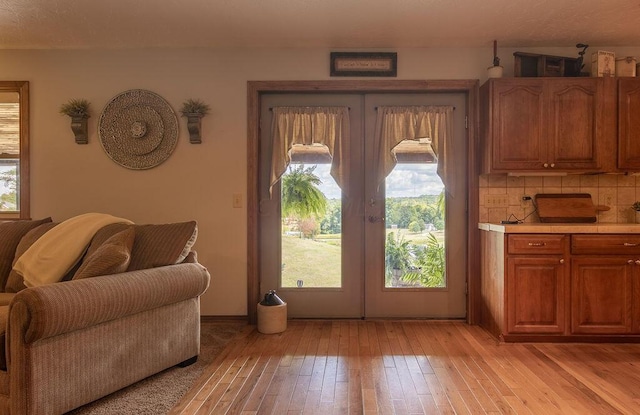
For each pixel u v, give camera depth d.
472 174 3.39
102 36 3.21
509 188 3.39
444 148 3.42
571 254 2.87
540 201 3.35
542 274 2.87
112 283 1.96
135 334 2.15
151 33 3.16
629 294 2.86
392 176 3.51
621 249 2.85
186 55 3.45
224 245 3.46
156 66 3.46
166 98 3.46
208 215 3.46
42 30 3.10
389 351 2.74
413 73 3.41
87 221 2.57
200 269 2.53
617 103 3.11
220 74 3.45
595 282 2.86
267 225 3.53
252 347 2.83
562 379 2.29
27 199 3.50
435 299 3.48
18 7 2.73
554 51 3.38
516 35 3.15
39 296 1.65
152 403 2.02
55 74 3.48
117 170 3.48
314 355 2.67
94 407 1.97
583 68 3.35
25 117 3.48
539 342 2.90
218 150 3.46
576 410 1.95
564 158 3.11
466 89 3.40
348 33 3.13
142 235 2.46
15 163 3.58
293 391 2.15
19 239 2.71
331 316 3.51
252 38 3.24
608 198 3.39
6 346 1.69
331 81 3.42
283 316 3.18
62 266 2.35
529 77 3.22
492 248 3.11
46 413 1.73
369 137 3.51
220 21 2.94
